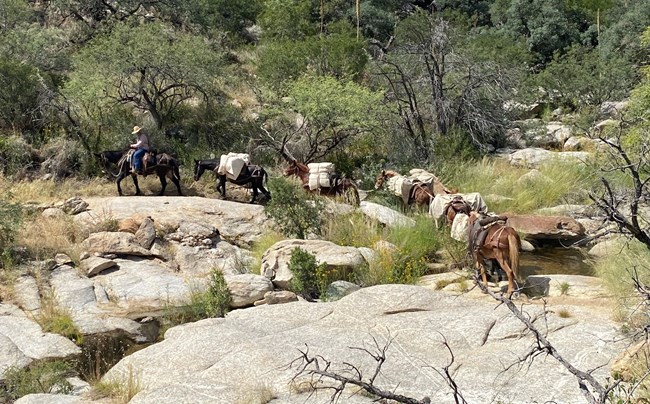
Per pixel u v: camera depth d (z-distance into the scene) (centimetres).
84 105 2325
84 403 943
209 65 2400
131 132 2272
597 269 1427
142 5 3294
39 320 1320
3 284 1466
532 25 3791
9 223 1622
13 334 1252
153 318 1366
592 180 1920
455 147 2267
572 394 887
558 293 1303
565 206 1886
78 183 2073
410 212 1841
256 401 897
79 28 3130
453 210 1622
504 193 2039
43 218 1767
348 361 996
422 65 2492
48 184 2020
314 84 2311
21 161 2120
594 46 3738
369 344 1055
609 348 998
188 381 974
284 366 972
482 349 1039
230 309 1382
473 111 2434
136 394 946
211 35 3347
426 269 1512
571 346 1013
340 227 1688
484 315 1132
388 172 1952
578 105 2933
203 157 2262
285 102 2380
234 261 1612
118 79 2314
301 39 3284
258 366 996
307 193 1942
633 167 577
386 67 2514
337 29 3288
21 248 1611
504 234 1294
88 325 1308
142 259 1631
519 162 2331
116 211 1825
